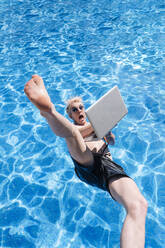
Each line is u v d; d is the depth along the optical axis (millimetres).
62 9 12617
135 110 6598
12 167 5488
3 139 6156
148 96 7000
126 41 9492
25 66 8695
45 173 5340
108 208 4652
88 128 3100
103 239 4203
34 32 10727
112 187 2336
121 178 2363
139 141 5797
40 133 6289
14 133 6305
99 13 11852
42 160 5617
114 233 4273
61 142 6043
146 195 4750
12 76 8258
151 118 6336
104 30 10375
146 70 7969
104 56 8820
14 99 7348
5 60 9078
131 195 2117
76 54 9070
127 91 7250
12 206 4766
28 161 5605
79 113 3271
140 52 8812
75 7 12695
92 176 2623
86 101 6992
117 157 5492
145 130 6043
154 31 9930
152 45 9102
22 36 10516
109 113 2625
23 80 8039
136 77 7738
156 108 6602
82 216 4551
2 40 10328
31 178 5250
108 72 8062
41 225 4461
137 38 9602
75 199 4840
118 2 12789
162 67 8023
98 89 7418
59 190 5008
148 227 4285
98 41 9703
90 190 4992
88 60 8711
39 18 11906
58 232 4344
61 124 2168
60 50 9383
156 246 4047
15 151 5848
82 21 11266
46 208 4707
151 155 5469
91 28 10633
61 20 11523
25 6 13391
